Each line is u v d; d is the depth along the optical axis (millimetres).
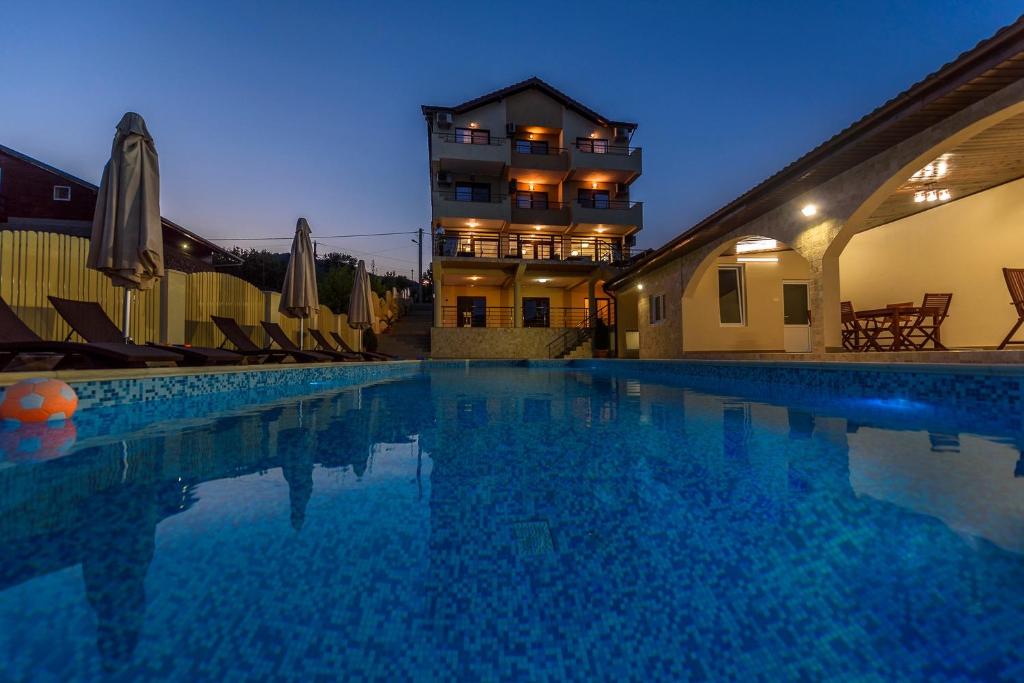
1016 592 1139
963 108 4617
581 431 3348
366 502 1812
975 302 7523
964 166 6305
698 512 1698
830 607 1094
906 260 8695
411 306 32750
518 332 18547
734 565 1308
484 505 1788
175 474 2158
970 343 7586
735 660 926
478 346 18312
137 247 5148
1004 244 7082
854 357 6211
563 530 1558
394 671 885
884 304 9148
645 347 13539
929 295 7660
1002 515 1605
